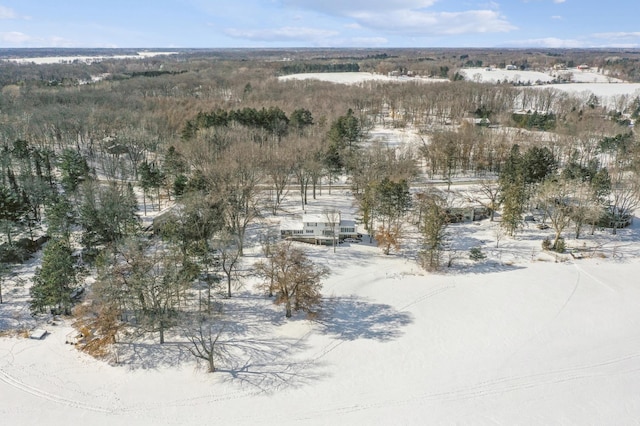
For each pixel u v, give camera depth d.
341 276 80.88
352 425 50.47
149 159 142.88
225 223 82.38
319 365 59.38
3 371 56.47
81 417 50.56
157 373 57.12
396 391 55.41
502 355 61.88
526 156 108.69
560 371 59.00
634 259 88.19
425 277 81.56
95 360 59.00
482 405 53.50
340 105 187.25
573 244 94.19
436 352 62.28
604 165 140.00
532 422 51.28
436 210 85.88
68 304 66.69
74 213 90.31
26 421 49.88
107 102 181.88
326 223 92.62
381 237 90.00
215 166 97.12
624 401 54.34
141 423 50.09
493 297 75.31
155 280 67.94
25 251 83.62
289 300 68.88
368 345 63.31
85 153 142.75
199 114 147.00
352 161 118.56
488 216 108.69
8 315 67.12
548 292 76.75
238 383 55.94
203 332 64.81
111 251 72.25
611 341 64.81
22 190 103.00
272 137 138.00
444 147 130.88
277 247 77.12
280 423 50.53
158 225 87.12
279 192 112.31
